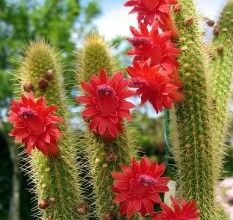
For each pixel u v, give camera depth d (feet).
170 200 1.13
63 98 1.13
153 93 1.04
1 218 4.76
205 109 1.13
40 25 4.96
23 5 4.98
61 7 5.13
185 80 1.12
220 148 1.22
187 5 1.13
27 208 4.36
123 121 1.10
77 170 1.15
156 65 1.04
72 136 1.13
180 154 1.14
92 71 1.11
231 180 1.84
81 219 1.12
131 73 1.04
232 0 1.30
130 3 1.11
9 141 4.28
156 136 3.89
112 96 1.03
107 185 1.10
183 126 1.13
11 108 1.05
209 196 1.15
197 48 1.13
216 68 1.26
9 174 4.82
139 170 1.04
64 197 1.11
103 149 1.10
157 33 1.06
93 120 1.05
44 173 1.11
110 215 1.10
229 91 1.26
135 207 1.04
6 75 4.39
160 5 1.09
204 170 1.14
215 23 1.29
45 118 1.04
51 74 1.10
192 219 1.04
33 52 1.12
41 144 1.05
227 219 1.28
